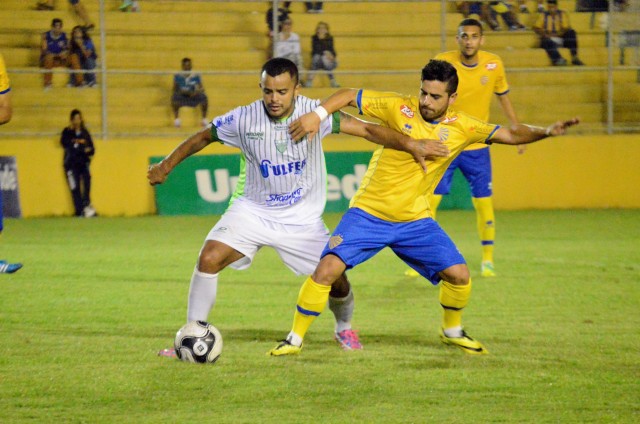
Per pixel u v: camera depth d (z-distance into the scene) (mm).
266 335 19453
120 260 31516
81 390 14781
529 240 37125
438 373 16047
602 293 25047
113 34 52656
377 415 13555
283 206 17516
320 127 16750
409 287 26125
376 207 17094
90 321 20906
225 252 17203
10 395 14469
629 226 41969
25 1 53625
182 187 47656
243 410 13758
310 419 13328
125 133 48594
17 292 24891
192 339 16516
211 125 17125
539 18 53469
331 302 17859
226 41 53781
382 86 52062
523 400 14406
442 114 16812
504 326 20547
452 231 40500
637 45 53469
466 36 27109
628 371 16297
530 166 50219
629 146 50750
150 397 14406
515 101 52812
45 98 49250
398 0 51312
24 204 46500
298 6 55906
